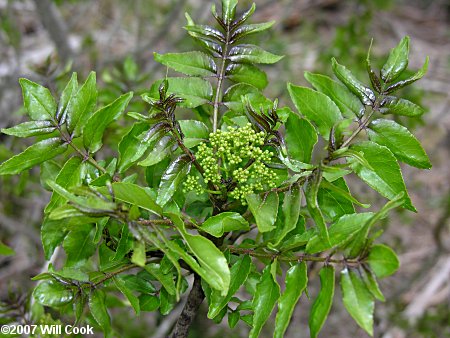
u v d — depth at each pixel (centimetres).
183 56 56
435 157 149
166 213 48
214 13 56
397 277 123
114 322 96
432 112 152
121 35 158
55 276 52
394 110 54
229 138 52
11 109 112
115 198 48
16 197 109
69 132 53
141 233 47
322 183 50
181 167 52
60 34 119
